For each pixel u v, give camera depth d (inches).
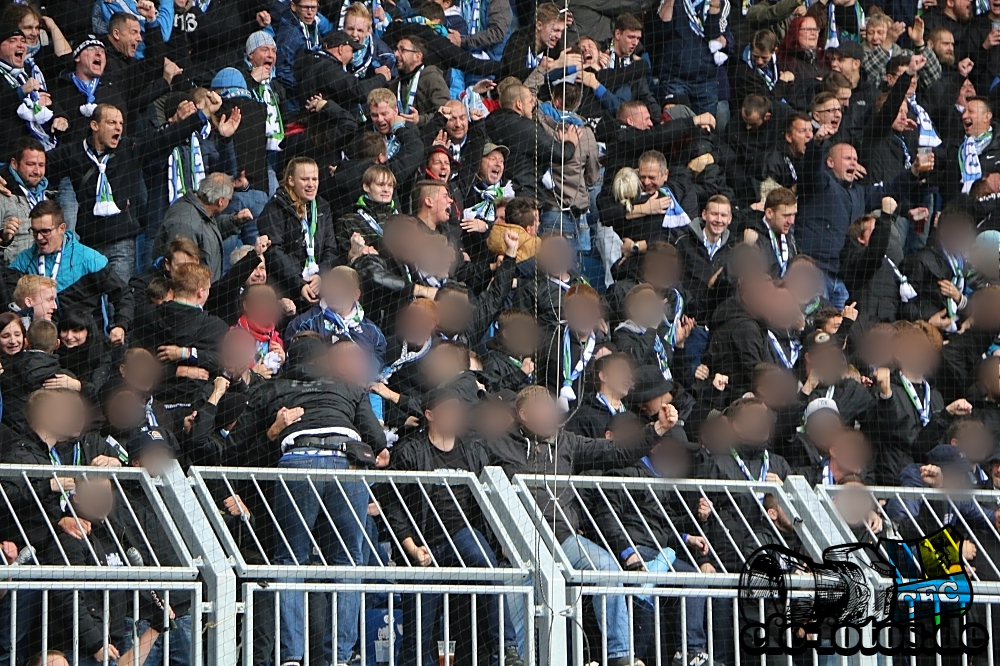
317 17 1023.6
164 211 923.4
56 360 808.9
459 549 724.0
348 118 987.9
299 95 1002.7
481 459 794.2
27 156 903.1
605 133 1072.2
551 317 935.7
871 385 991.0
